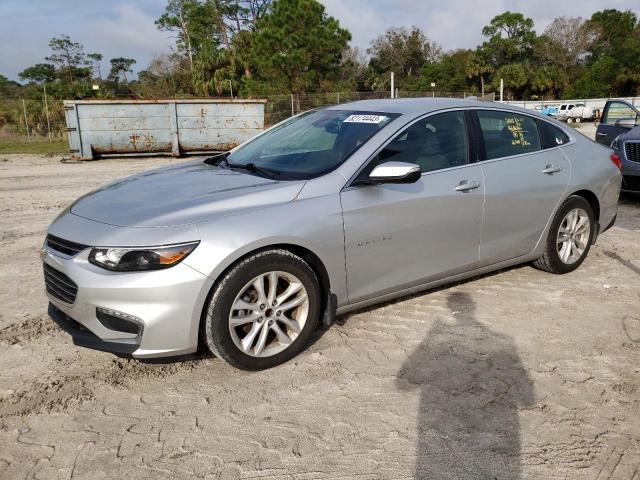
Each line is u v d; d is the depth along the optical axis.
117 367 3.36
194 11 52.78
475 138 4.18
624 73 59.59
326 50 33.38
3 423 2.79
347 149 3.69
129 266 2.90
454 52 71.50
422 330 3.81
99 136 14.26
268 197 3.28
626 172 7.67
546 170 4.50
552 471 2.44
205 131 14.84
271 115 23.67
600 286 4.66
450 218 3.91
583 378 3.20
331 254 3.39
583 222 4.89
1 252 5.82
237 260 3.08
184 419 2.83
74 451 2.58
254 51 34.06
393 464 2.49
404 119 3.86
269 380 3.19
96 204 3.45
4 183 10.66
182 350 3.01
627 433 2.71
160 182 3.74
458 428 2.74
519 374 3.25
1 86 61.28
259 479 2.40
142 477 2.41
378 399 2.99
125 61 70.12
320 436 2.69
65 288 3.12
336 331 3.80
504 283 4.71
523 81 61.00
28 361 3.43
